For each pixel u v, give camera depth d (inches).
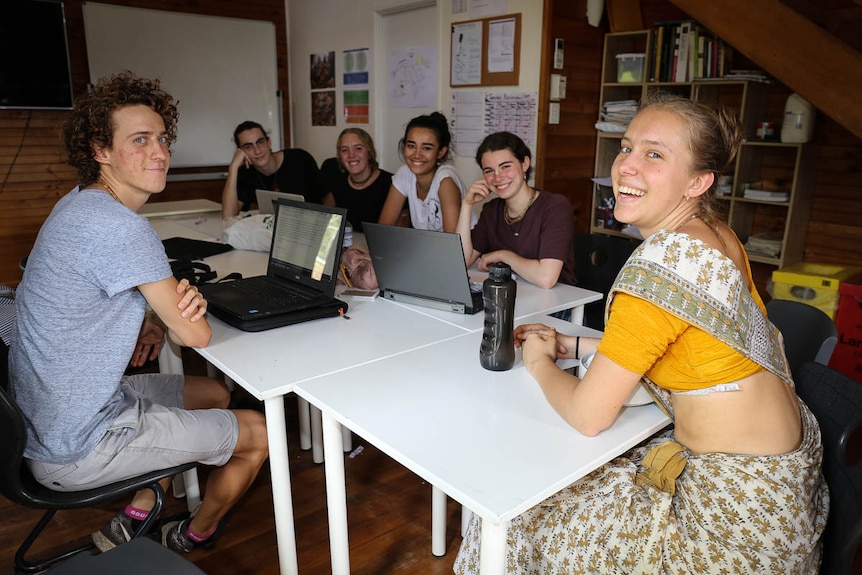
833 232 133.2
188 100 204.8
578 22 150.3
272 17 221.9
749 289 47.4
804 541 43.4
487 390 52.2
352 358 58.6
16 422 46.6
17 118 175.5
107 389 52.7
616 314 43.0
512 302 54.8
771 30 111.5
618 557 45.3
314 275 72.5
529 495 37.9
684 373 43.9
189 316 57.4
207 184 214.1
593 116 162.1
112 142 54.0
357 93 205.0
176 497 82.0
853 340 115.0
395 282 76.0
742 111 130.2
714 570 43.1
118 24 187.5
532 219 86.2
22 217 181.2
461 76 167.8
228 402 75.9
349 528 76.5
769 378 43.9
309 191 154.9
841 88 106.2
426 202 109.7
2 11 165.0
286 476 56.0
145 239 52.4
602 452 43.0
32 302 51.1
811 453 44.9
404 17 184.9
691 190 44.9
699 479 43.8
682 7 122.0
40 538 74.1
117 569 40.9
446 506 76.3
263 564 69.9
